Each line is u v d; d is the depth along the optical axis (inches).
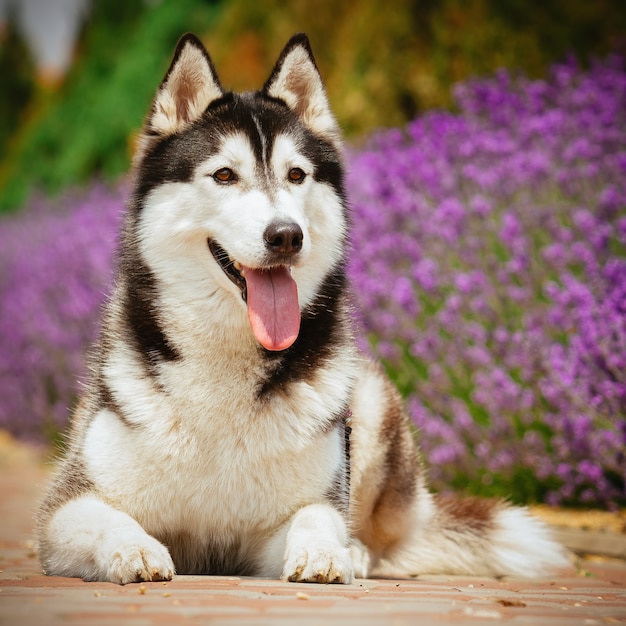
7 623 104.9
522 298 266.7
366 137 422.9
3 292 566.9
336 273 173.8
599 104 309.9
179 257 163.2
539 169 291.3
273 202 161.6
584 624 113.7
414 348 282.4
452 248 293.0
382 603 123.7
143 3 952.3
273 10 640.4
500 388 259.0
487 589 152.4
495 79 421.4
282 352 160.1
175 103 173.0
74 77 1018.1
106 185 628.7
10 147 1368.1
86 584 137.6
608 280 239.0
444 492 283.6
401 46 491.2
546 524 206.7
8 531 248.5
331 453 161.2
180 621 105.8
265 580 145.6
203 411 153.9
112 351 163.5
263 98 180.9
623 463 235.1
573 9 434.9
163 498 155.0
